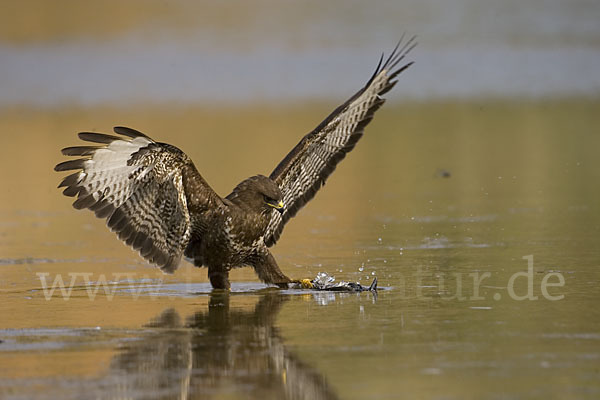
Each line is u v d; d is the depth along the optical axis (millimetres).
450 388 8555
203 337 10445
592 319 10719
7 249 15727
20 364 9484
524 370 8977
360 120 14305
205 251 13008
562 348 9633
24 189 21375
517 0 46000
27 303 12180
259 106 31547
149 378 9047
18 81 35500
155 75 36062
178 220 12703
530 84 34312
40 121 29625
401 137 26781
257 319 11234
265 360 9531
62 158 24516
